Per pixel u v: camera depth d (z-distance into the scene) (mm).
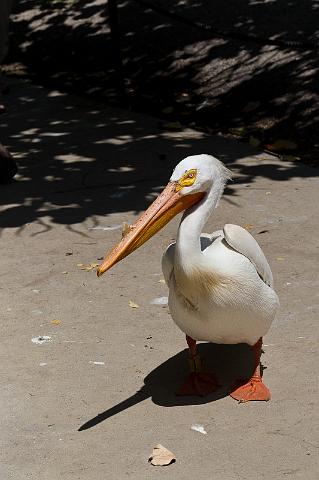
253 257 5148
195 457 4715
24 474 4656
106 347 5922
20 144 10312
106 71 13078
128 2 14984
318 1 13492
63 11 15312
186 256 4953
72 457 4781
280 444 4785
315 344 5809
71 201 8562
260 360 5641
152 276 6934
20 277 7012
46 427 5066
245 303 5027
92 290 6742
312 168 9211
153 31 13812
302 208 8117
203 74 12391
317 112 10805
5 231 7934
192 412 5152
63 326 6219
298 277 6781
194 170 4973
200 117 11172
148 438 4918
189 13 14047
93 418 5141
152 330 6121
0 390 5457
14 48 14391
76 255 7363
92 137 10406
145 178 9055
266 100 11344
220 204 8281
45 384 5512
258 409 5137
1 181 9086
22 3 16031
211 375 5488
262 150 9820
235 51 12648
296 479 4477
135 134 10461
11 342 6031
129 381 5516
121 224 7945
